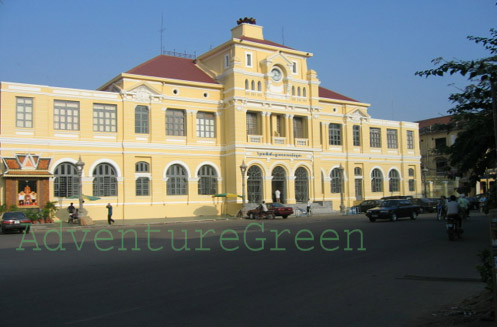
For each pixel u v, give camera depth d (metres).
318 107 53.41
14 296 10.20
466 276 11.93
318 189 52.72
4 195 36.41
